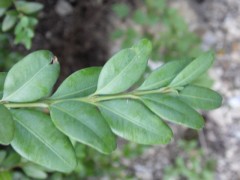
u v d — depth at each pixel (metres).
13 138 0.08
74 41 0.27
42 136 0.08
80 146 0.20
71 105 0.08
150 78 0.09
